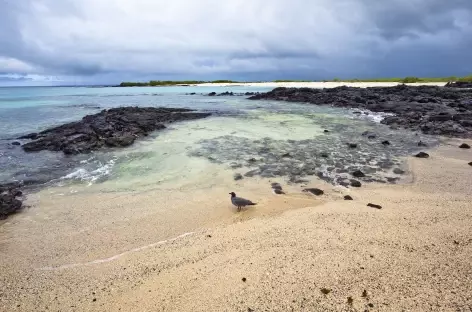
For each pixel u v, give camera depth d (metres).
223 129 25.33
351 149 18.45
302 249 7.62
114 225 9.75
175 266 7.32
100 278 7.05
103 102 51.84
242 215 10.12
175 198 11.77
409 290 5.91
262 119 30.47
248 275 6.68
